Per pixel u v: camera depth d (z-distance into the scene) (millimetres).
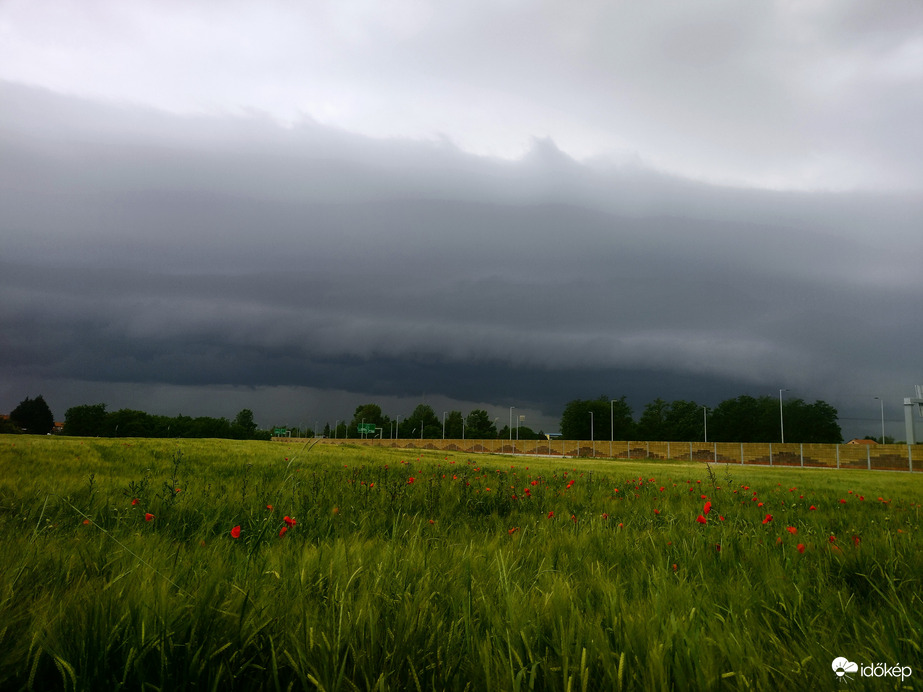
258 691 1633
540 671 1713
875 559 3172
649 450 77938
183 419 126000
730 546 3768
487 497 7668
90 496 5125
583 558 3443
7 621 1672
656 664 1621
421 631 1910
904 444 55688
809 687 1633
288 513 4711
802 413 102250
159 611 1828
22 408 126250
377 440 121250
